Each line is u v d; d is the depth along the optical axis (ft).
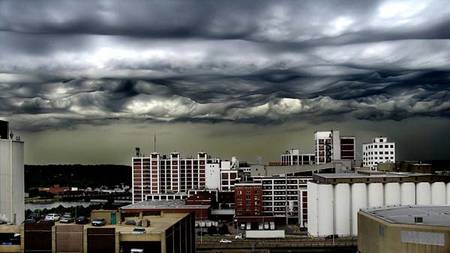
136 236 432.66
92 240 433.07
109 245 432.25
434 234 508.12
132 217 528.22
